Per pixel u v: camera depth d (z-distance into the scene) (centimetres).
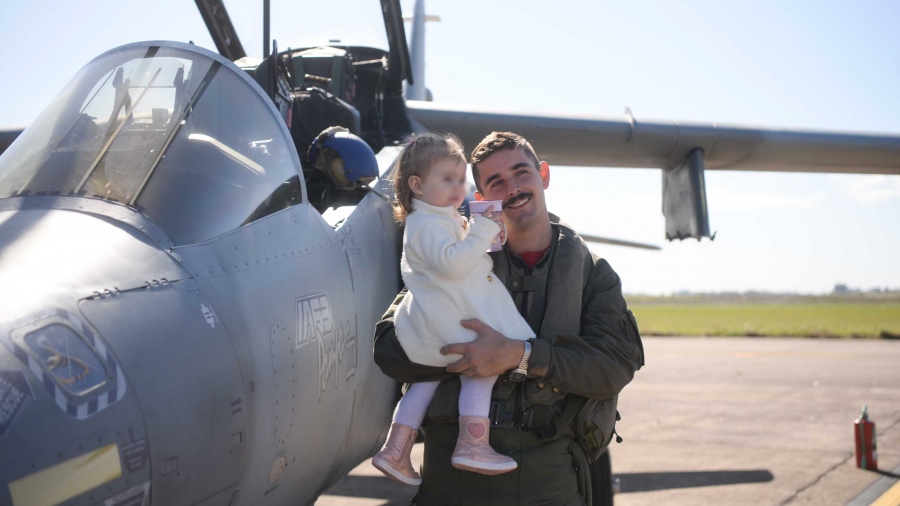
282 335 278
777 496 633
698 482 684
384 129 643
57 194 254
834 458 767
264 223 296
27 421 177
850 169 947
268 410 263
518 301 288
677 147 852
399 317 274
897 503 605
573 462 284
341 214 394
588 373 269
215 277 252
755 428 932
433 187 266
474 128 775
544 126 793
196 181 274
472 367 258
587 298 296
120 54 316
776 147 871
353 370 357
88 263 219
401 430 277
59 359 189
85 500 184
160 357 212
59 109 296
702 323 4212
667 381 1429
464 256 255
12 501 170
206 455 224
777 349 2152
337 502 663
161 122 288
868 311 6894
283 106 443
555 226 301
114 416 194
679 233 884
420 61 1055
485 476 273
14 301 195
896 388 1250
